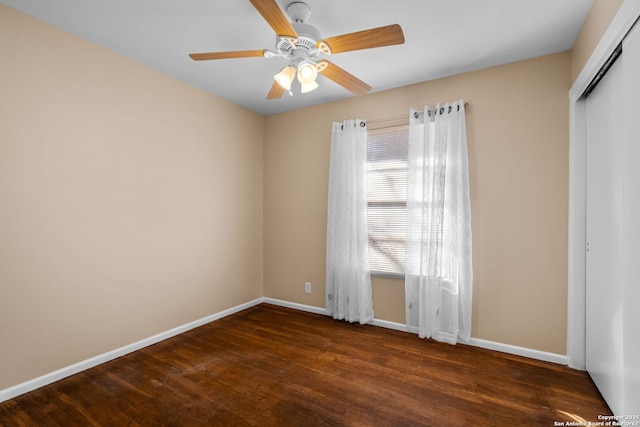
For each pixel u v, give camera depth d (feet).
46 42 6.84
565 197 7.73
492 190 8.57
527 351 8.15
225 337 9.54
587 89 6.81
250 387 6.82
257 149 12.85
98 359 7.79
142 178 8.76
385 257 10.41
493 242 8.57
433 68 8.77
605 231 6.14
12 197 6.37
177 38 7.45
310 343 9.09
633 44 4.50
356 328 10.26
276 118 12.79
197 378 7.20
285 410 6.04
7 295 6.33
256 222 12.85
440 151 9.00
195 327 10.29
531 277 8.13
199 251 10.46
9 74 6.31
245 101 11.57
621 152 5.28
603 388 6.29
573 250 7.44
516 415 5.85
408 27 6.89
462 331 8.86
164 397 6.45
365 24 6.81
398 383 6.96
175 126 9.64
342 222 10.79
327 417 5.83
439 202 8.99
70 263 7.29
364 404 6.22
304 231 12.10
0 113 6.20
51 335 6.97
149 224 8.95
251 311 12.01
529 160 8.13
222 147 11.27
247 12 6.44
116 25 6.93
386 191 10.39
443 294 9.18
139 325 8.73
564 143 7.73
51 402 6.26
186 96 9.97
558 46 7.57
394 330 10.09
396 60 8.34
